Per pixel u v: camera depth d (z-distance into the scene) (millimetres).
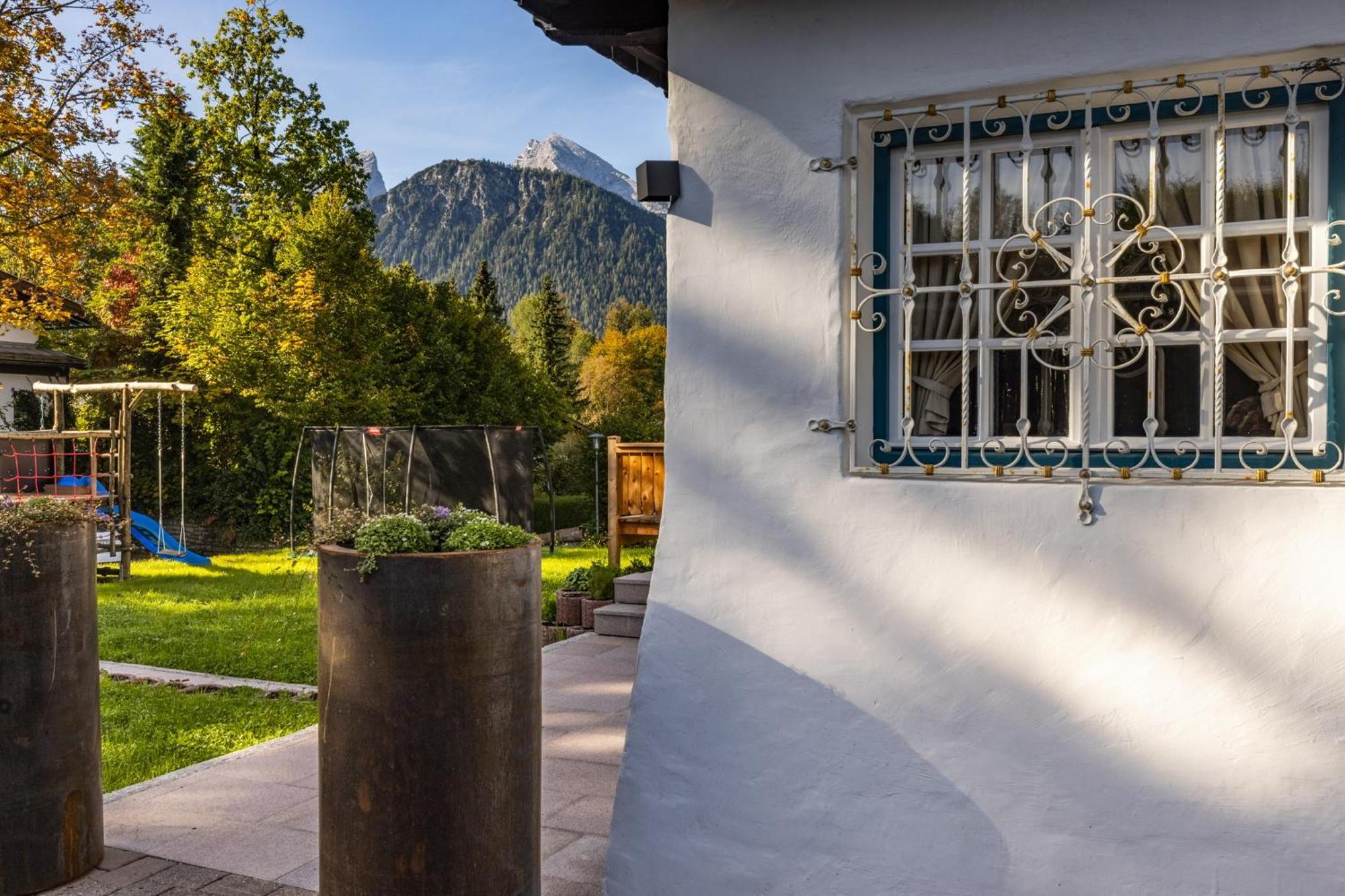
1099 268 2930
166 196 24812
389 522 3051
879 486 3016
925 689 2939
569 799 4484
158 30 17500
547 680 6730
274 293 21078
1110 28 2779
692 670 3234
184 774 4906
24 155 17703
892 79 3027
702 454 3264
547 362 48906
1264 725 2588
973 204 3082
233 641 8914
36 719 3582
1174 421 2859
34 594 3584
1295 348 2736
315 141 25516
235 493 19906
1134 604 2723
